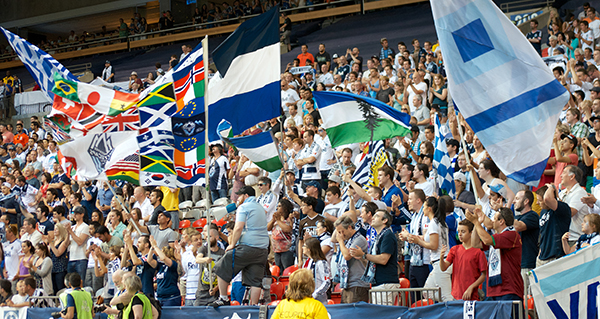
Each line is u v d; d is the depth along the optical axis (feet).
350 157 39.01
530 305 23.04
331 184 34.91
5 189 49.62
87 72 101.50
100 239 36.76
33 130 70.95
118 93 32.27
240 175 42.88
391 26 86.22
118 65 104.88
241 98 29.09
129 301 27.35
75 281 29.63
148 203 41.16
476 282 22.98
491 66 23.65
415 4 88.79
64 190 48.65
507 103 23.41
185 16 115.14
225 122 36.42
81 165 30.27
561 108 23.09
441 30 24.20
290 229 32.94
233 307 25.54
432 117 44.98
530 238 23.71
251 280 25.68
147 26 120.47
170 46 105.09
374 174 33.68
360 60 63.62
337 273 28.22
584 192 26.71
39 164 58.70
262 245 25.84
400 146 42.39
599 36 57.41
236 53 29.09
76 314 28.40
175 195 41.34
